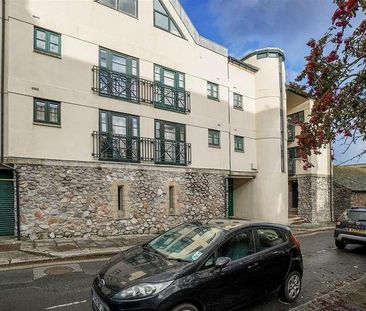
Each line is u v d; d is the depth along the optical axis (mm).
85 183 12102
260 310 5273
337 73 3812
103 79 12984
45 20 11555
